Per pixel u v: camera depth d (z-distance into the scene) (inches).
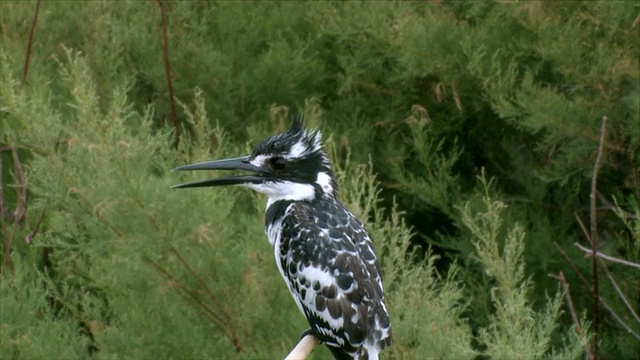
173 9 537.3
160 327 375.9
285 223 324.8
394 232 370.9
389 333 316.5
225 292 369.4
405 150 525.7
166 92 520.7
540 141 518.6
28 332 391.2
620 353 468.8
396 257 366.0
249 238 386.3
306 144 333.7
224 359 363.9
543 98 465.4
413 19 504.1
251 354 360.8
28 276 439.5
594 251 391.2
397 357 354.6
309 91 543.5
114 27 518.3
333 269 314.7
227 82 522.6
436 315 357.7
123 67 521.3
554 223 503.8
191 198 371.9
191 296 373.7
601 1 471.8
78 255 426.3
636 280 474.6
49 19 530.9
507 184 534.6
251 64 539.2
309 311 320.5
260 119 523.2
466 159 539.8
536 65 496.4
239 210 434.6
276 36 554.9
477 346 464.8
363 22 511.8
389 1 538.3
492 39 503.5
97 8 524.1
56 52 528.1
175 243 362.9
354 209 366.3
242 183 333.1
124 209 360.8
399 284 376.8
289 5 560.1
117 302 382.0
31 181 433.4
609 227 504.4
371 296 315.0
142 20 530.6
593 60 484.7
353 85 536.1
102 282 384.8
